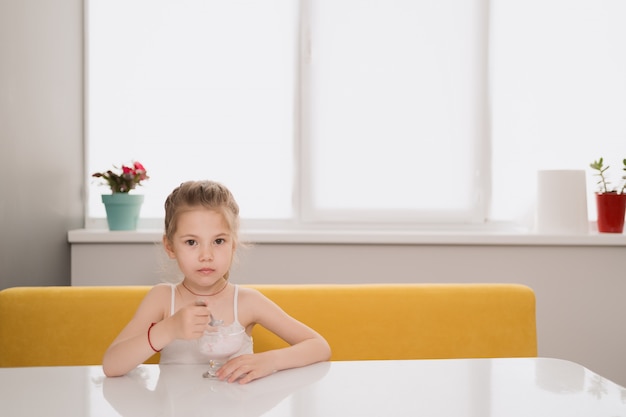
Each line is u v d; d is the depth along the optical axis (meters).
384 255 2.53
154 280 2.51
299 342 1.28
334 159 2.71
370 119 2.70
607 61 2.70
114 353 1.06
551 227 2.53
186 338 1.04
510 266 2.53
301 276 2.53
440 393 0.93
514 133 2.71
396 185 2.71
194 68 2.68
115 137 2.68
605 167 2.69
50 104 2.29
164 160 2.70
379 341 1.56
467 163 2.71
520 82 2.70
